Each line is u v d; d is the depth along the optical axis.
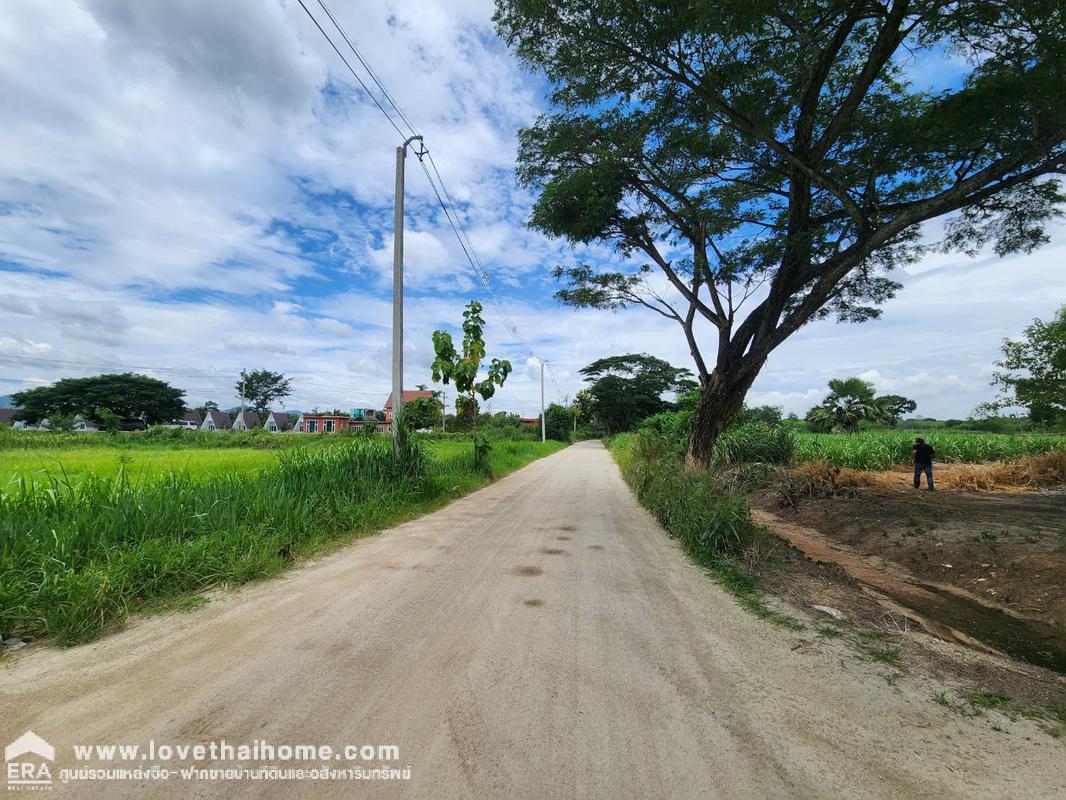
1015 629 4.57
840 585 5.26
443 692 2.79
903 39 7.32
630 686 2.92
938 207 8.06
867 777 2.18
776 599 4.60
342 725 2.47
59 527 4.74
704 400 11.65
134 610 3.98
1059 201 9.09
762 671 3.18
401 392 10.80
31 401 55.78
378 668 3.07
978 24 7.07
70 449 24.06
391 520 7.77
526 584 4.83
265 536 5.75
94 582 3.84
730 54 7.64
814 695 2.90
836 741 2.45
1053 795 2.10
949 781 2.18
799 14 7.22
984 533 6.94
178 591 4.37
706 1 6.41
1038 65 6.89
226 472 8.54
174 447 27.88
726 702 2.78
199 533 5.48
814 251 9.69
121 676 2.96
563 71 8.52
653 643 3.55
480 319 14.28
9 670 3.03
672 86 8.73
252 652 3.28
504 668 3.10
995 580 5.71
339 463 9.09
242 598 4.32
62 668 3.06
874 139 9.20
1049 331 11.65
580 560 5.79
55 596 3.68
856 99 7.94
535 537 6.99
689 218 11.49
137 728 2.44
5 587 3.76
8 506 5.10
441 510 9.22
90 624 3.58
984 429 31.12
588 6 7.42
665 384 55.25
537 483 14.58
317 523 6.61
